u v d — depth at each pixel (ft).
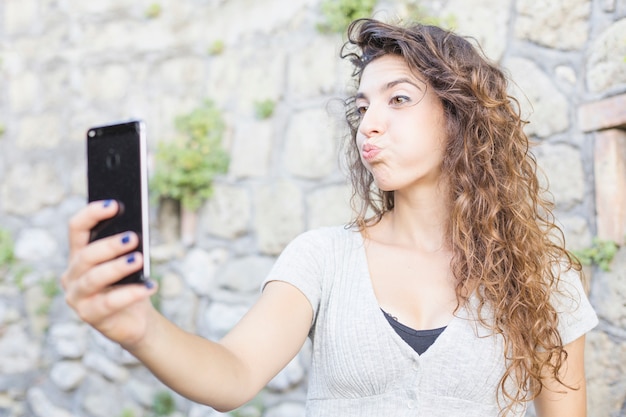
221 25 12.15
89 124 13.64
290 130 11.03
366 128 5.01
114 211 3.28
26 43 14.58
